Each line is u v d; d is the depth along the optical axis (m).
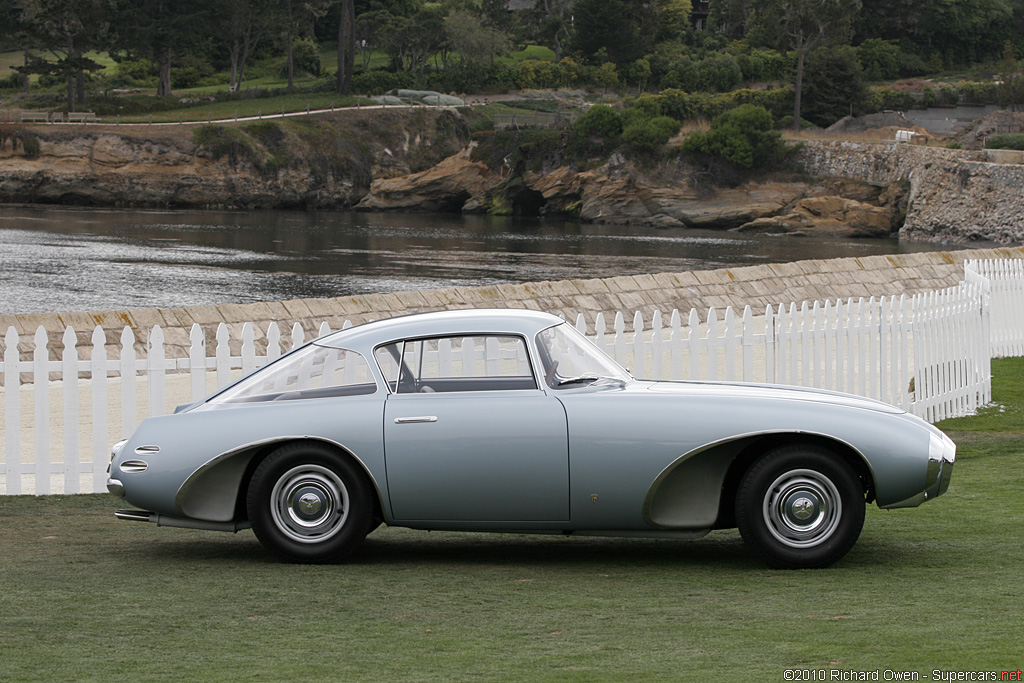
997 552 16.53
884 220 197.88
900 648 11.59
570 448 15.62
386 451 15.80
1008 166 180.12
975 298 34.34
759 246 157.62
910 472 15.39
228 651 11.78
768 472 15.51
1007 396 36.31
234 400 16.48
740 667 11.05
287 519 16.12
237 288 88.19
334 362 16.41
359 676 10.88
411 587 14.78
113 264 107.75
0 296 80.38
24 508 20.72
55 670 11.12
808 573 15.38
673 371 25.44
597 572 15.77
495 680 10.73
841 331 28.39
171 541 17.95
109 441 25.80
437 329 16.36
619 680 10.67
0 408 29.39
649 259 126.19
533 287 47.44
